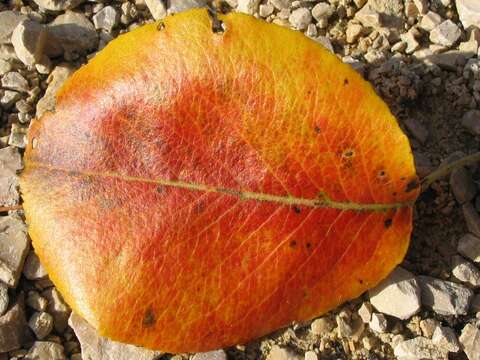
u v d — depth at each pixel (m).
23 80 0.14
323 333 0.12
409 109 0.13
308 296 0.11
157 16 0.14
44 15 0.14
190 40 0.10
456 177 0.12
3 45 0.14
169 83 0.10
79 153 0.11
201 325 0.10
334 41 0.14
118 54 0.11
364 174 0.10
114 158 0.11
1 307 0.12
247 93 0.10
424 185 0.11
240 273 0.10
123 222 0.10
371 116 0.10
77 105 0.11
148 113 0.10
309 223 0.10
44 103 0.14
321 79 0.10
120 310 0.10
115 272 0.10
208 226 0.10
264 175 0.10
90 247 0.10
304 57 0.10
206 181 0.10
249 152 0.10
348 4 0.14
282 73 0.10
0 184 0.13
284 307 0.11
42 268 0.12
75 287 0.10
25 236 0.12
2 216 0.13
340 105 0.10
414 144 0.13
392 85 0.13
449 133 0.13
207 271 0.10
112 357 0.11
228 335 0.11
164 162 0.10
